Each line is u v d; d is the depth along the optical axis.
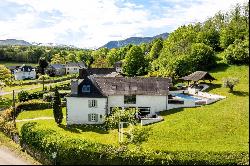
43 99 101.06
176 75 111.88
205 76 92.06
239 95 77.56
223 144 53.31
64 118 78.44
